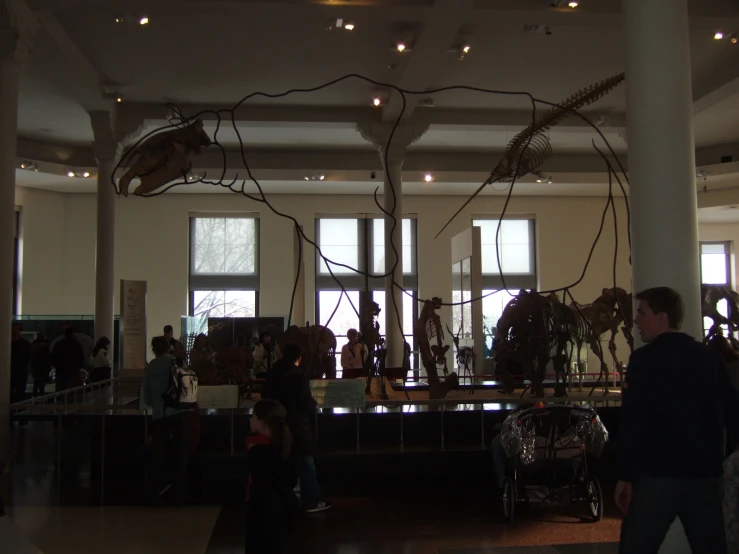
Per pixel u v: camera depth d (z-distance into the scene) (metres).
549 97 13.09
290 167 17.00
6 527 3.10
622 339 19.97
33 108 13.46
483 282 19.94
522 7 9.09
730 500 2.48
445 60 11.27
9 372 7.97
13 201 8.11
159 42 10.55
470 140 16.28
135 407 7.74
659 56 5.23
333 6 8.93
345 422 7.64
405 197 19.81
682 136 5.18
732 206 18.23
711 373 3.00
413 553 5.10
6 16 8.05
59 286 18.38
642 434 2.97
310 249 19.41
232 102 13.30
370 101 13.27
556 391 8.98
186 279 18.92
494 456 6.07
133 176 5.98
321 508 6.30
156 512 6.21
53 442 9.72
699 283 5.12
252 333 16.42
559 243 20.05
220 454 6.82
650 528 2.91
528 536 5.49
